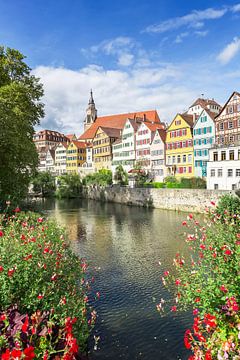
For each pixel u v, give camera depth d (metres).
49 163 106.56
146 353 8.52
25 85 25.53
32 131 25.59
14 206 17.48
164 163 57.31
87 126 111.81
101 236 25.02
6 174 20.17
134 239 23.50
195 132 50.66
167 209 43.53
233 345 4.37
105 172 71.25
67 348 4.76
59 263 8.09
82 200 64.12
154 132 60.78
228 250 6.21
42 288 6.61
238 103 43.16
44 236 9.32
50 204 55.06
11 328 4.68
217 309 5.65
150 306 11.34
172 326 9.88
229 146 39.72
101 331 9.68
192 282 6.95
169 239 22.97
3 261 6.44
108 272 15.41
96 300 11.98
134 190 50.97
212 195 36.50
